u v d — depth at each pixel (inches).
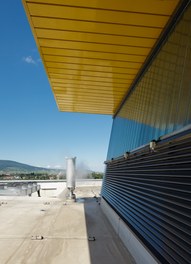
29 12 169.8
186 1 148.4
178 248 119.6
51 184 721.0
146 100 225.9
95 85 310.0
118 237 234.2
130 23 178.2
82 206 406.6
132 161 244.7
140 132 231.6
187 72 139.8
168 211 139.2
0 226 275.7
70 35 197.8
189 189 118.3
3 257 186.9
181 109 141.8
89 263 174.4
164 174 153.7
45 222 293.7
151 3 155.9
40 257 186.1
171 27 172.6
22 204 419.2
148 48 212.1
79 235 241.0
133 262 175.2
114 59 236.8
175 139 135.0
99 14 169.8
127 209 233.0
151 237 156.9
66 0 157.0
